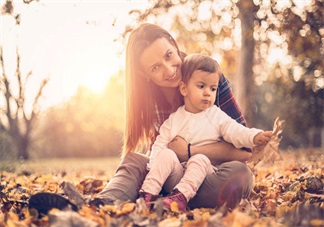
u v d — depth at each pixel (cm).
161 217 297
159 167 335
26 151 2456
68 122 3769
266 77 1952
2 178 708
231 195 335
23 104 1720
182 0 1020
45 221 280
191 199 344
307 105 2634
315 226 251
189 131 361
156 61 370
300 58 996
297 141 3216
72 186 322
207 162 337
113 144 3744
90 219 272
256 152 343
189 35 1243
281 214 297
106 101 3581
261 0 923
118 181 339
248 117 1139
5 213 327
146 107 399
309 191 420
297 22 898
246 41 1110
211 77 356
